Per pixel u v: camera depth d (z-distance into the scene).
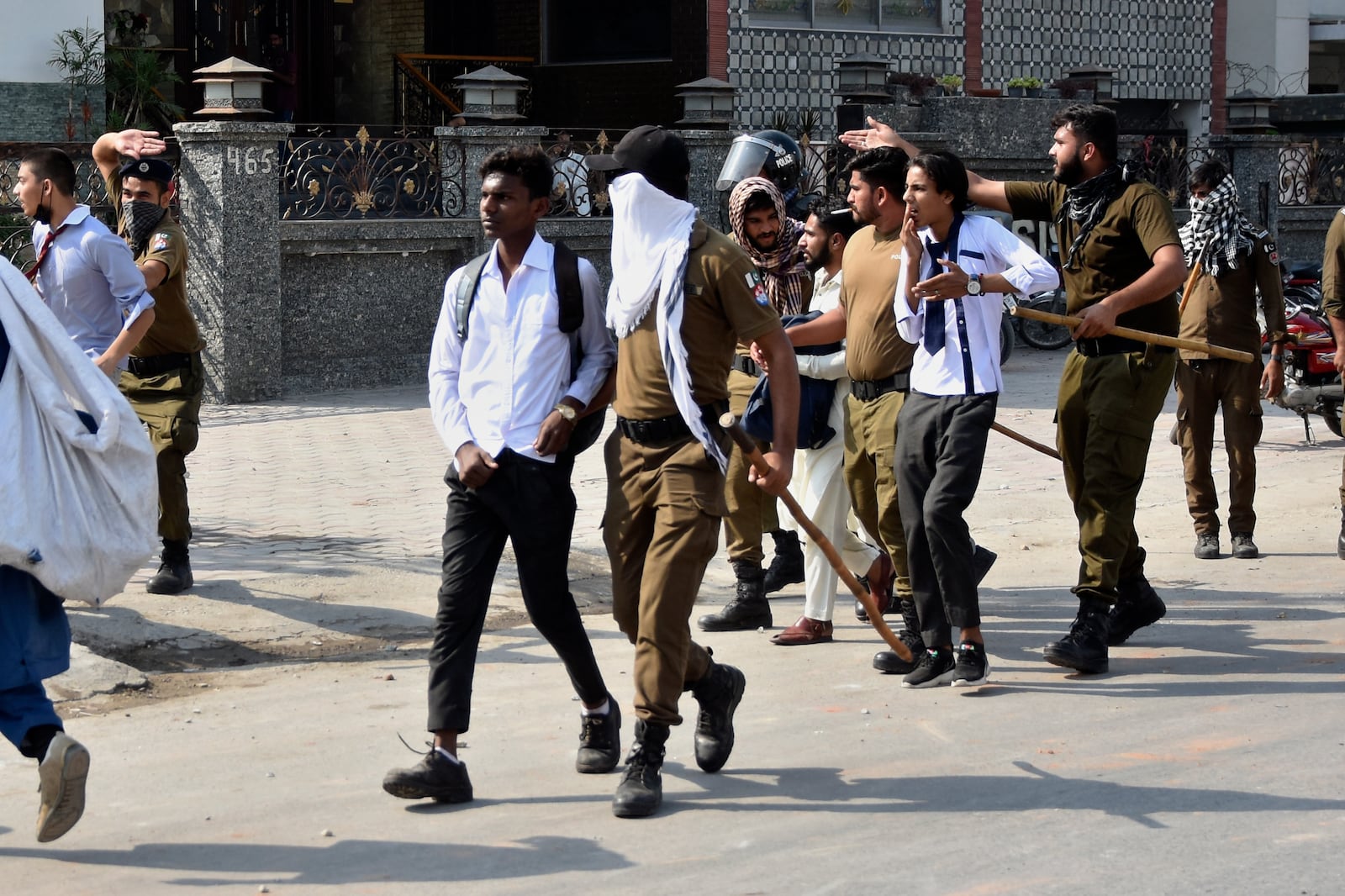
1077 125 6.97
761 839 5.04
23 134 19.02
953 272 6.38
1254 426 9.44
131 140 8.12
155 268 7.75
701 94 19.09
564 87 24.94
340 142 16.61
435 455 12.98
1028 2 26.14
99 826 5.18
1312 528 10.38
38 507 4.91
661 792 5.33
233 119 15.50
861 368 7.03
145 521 5.19
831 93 24.06
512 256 5.42
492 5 25.67
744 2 23.22
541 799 5.43
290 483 11.71
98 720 6.36
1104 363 6.96
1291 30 29.66
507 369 5.34
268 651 7.50
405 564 9.13
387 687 6.88
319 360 16.58
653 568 5.27
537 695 6.71
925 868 4.78
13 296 5.01
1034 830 5.10
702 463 5.28
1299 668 7.04
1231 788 5.46
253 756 5.90
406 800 5.42
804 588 8.78
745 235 7.67
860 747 5.97
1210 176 9.43
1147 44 27.80
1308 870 4.75
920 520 6.72
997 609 8.27
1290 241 25.22
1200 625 7.89
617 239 5.34
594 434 5.48
